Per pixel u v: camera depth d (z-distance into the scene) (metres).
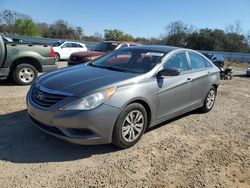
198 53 6.76
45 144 4.73
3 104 6.80
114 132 4.50
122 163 4.34
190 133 5.79
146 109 5.04
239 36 60.28
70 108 4.16
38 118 4.42
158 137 5.42
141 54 5.71
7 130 5.18
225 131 6.12
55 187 3.64
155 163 4.44
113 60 5.79
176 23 60.59
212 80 6.96
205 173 4.27
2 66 8.97
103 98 4.30
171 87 5.45
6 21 56.06
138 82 4.81
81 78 4.72
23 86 9.28
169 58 5.64
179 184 3.93
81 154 4.50
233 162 4.70
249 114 7.69
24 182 3.70
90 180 3.85
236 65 35.50
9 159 4.20
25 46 9.34
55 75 4.98
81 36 59.81
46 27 61.09
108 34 58.09
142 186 3.81
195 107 6.59
